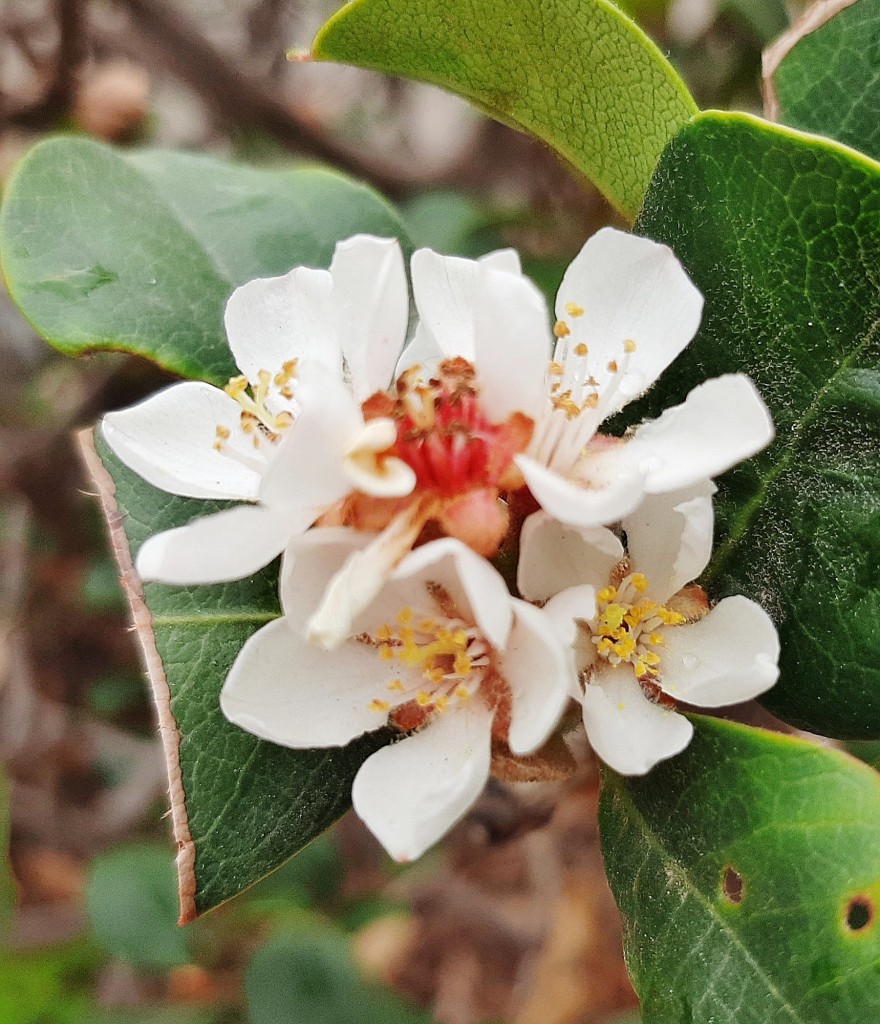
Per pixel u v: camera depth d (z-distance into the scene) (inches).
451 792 3.2
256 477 3.7
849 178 3.4
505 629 3.1
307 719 3.4
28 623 10.8
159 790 9.6
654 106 3.8
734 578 3.7
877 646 3.6
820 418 3.6
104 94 8.8
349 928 8.2
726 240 3.6
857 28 3.9
